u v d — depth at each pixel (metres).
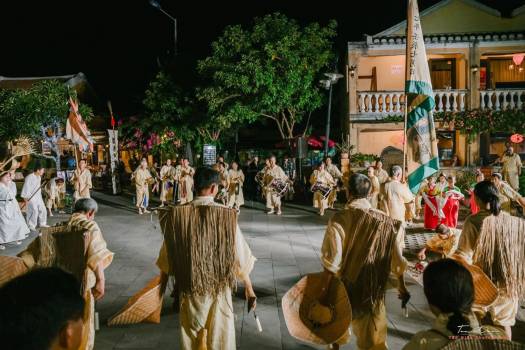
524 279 3.88
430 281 2.09
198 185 3.65
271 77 17.17
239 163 24.05
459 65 19.77
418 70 7.70
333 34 18.12
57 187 15.95
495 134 19.94
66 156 24.47
